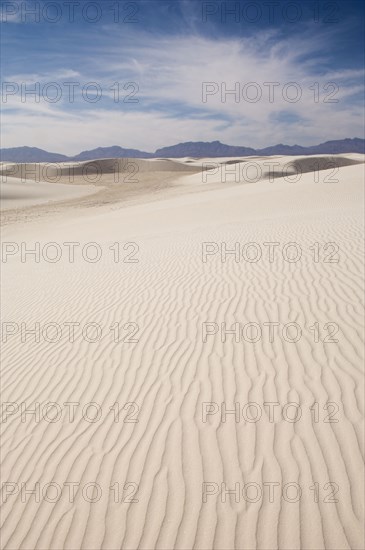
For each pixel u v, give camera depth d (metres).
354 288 6.83
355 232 10.24
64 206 37.72
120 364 5.67
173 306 7.20
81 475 3.93
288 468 3.66
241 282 7.86
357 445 3.78
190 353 5.64
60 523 3.49
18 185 48.53
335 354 5.12
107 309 7.55
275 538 3.12
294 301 6.67
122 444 4.23
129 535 3.30
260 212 19.39
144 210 27.42
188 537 3.22
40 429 4.64
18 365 6.05
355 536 3.06
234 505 3.41
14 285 10.36
